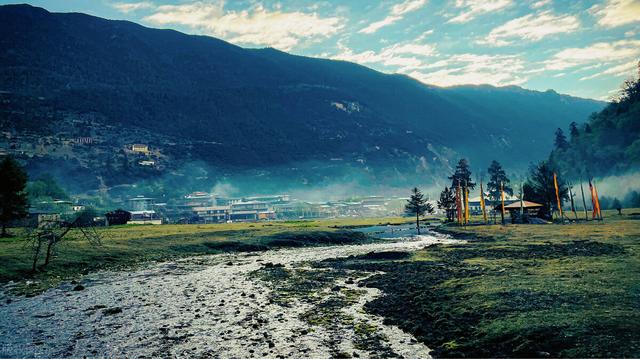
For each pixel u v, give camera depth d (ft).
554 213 441.68
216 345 75.15
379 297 109.81
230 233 305.73
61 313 99.35
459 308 85.35
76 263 174.60
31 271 152.87
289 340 77.05
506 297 87.30
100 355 70.85
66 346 75.56
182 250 231.71
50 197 599.16
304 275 151.53
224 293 121.70
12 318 95.04
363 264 172.96
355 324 85.87
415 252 199.72
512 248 183.32
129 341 78.02
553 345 60.70
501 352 62.54
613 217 367.66
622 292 83.41
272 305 105.29
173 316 95.76
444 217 612.70
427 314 85.25
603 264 119.75
